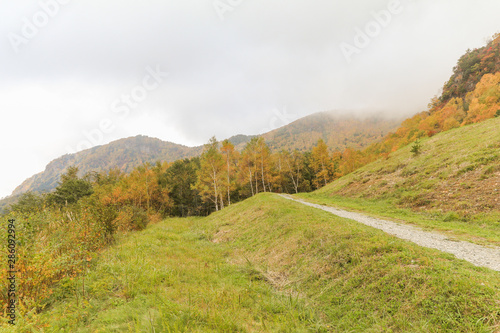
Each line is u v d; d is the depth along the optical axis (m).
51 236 7.38
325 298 5.87
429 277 4.77
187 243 13.88
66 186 40.34
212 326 4.29
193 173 48.56
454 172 14.51
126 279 6.28
